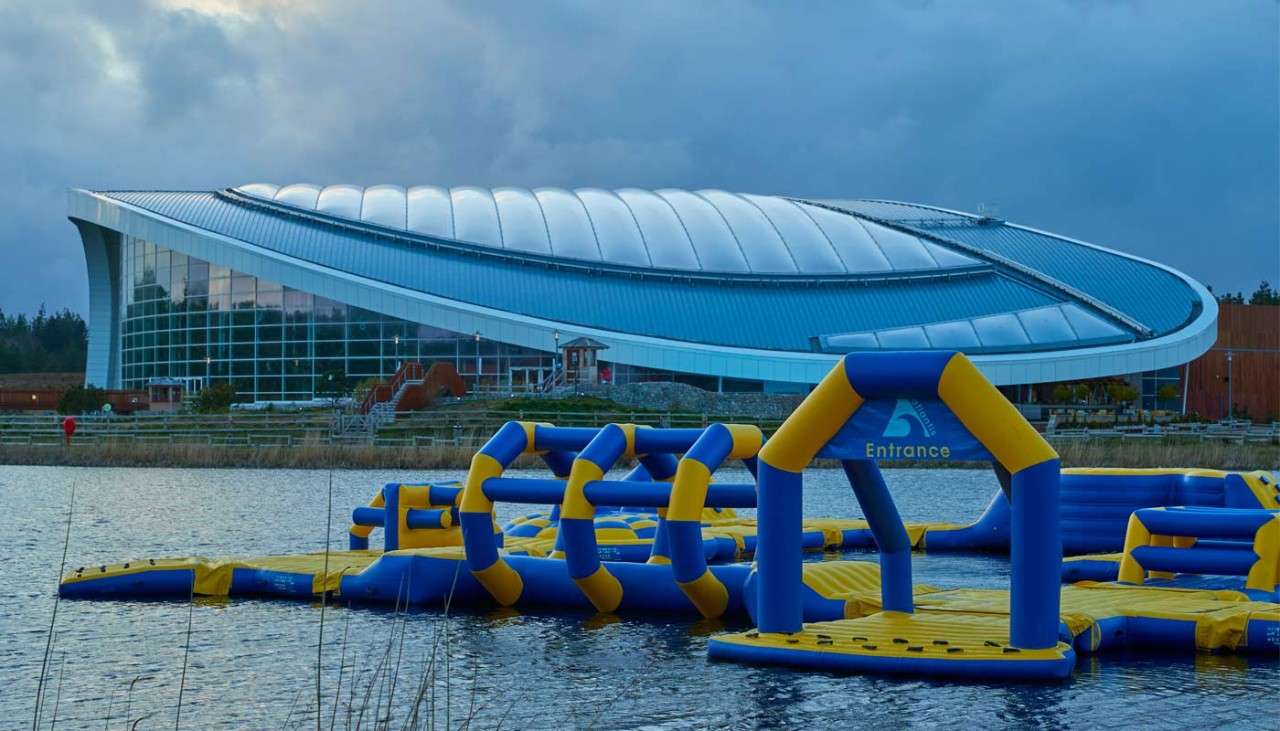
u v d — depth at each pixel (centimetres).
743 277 7462
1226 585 1844
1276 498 2328
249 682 1307
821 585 1622
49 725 1145
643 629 1612
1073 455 4609
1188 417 7275
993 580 2114
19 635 1559
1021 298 7544
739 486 1773
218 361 7750
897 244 7856
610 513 2628
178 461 4978
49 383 13225
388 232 7469
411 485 2264
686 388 6312
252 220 7656
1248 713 1150
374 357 7250
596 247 7500
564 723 1141
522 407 5856
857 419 1330
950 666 1271
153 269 8219
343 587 1836
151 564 1908
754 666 1345
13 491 3734
